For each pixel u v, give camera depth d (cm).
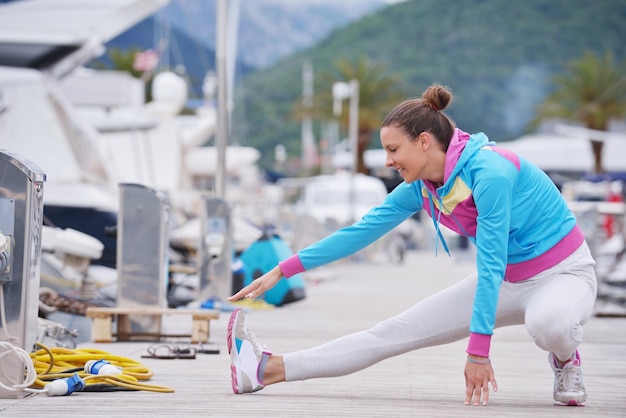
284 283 1221
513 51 15775
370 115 5541
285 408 466
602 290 1369
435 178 466
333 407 473
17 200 491
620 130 6119
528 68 15638
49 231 1036
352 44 16062
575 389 492
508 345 816
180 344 780
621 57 15975
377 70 5703
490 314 439
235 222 1608
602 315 1176
